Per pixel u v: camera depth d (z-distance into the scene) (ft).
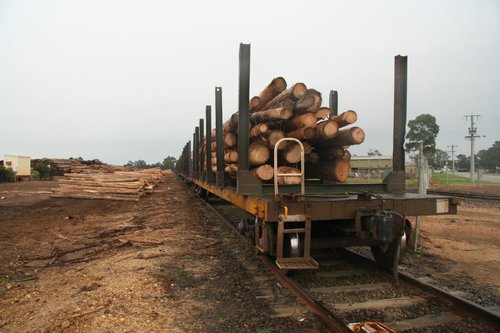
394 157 18.61
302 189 14.78
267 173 18.39
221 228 28.53
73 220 34.76
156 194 63.46
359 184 18.70
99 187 55.42
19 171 118.62
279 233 13.99
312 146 21.22
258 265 17.76
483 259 19.15
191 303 13.23
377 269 16.61
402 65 18.24
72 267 18.57
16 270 18.06
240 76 17.26
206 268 17.61
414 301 13.05
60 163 140.36
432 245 22.48
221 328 11.23
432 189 84.38
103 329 11.23
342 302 13.03
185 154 83.51
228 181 26.68
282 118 18.19
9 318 12.26
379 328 10.41
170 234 26.48
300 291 13.30
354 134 18.02
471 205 45.93
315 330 10.86
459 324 11.25
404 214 14.56
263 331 10.89
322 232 17.61
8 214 39.29
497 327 10.96
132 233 27.40
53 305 13.30
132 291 14.38
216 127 23.94
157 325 11.47
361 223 15.02
